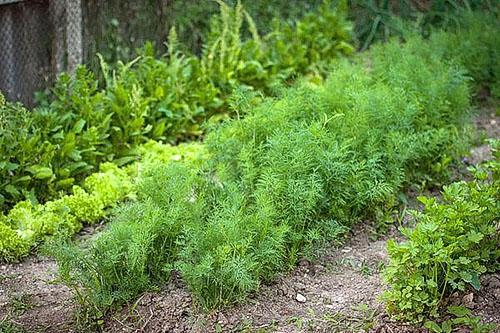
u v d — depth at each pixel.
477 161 4.69
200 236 3.32
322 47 6.06
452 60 4.97
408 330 3.22
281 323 3.32
